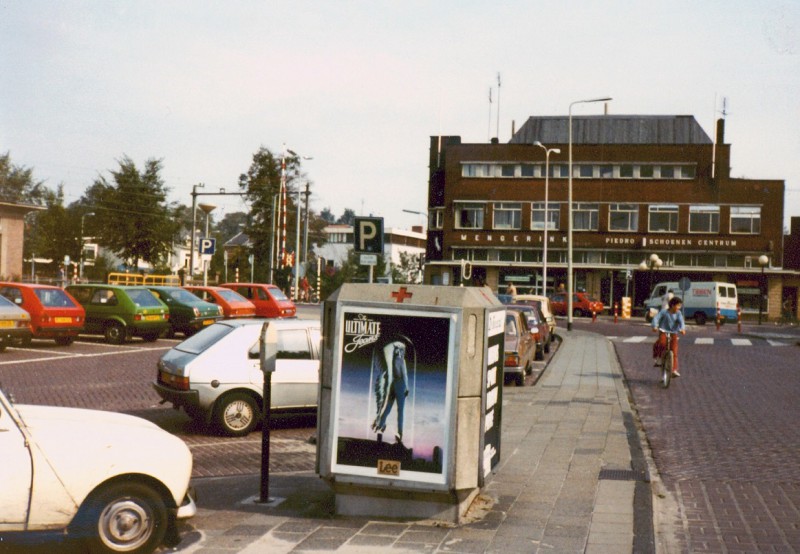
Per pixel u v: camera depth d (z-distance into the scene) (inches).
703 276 2278.5
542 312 1048.2
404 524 266.8
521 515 277.6
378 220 474.0
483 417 270.7
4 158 3056.1
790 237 2822.3
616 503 293.7
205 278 1440.7
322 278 2365.9
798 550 250.1
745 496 316.8
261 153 3038.9
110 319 972.6
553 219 2352.4
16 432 221.0
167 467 235.3
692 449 413.4
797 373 786.2
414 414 266.7
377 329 270.8
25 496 218.7
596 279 2331.4
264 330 296.0
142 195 2281.0
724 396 621.6
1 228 1982.0
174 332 1097.4
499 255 2378.2
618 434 439.8
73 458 224.1
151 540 232.4
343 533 256.4
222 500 299.1
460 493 266.1
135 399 564.1
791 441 436.8
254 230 3002.0
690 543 257.1
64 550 227.0
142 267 2603.3
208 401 447.5
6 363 739.4
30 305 885.8
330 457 272.2
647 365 877.8
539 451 390.6
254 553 236.8
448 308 265.6
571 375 757.9
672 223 2300.7
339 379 272.4
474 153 2393.0
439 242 2511.1
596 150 2333.9
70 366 737.6
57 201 2753.4
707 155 2287.2
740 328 1616.6
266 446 296.4
